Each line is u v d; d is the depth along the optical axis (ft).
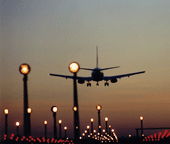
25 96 242.58
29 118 260.21
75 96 246.68
